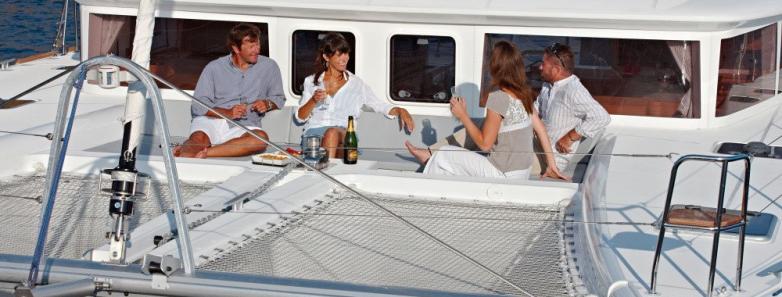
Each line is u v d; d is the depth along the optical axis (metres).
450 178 5.67
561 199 5.53
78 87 4.32
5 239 4.96
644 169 5.81
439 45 6.96
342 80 6.84
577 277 4.52
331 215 5.24
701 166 5.83
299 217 5.18
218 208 5.23
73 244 4.92
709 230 4.10
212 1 7.04
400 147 6.99
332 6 6.87
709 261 4.50
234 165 5.93
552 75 6.45
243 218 5.06
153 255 4.16
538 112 6.67
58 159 4.28
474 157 5.91
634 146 6.29
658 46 6.70
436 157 5.95
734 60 6.81
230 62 6.84
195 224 4.97
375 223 5.16
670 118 6.81
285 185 5.58
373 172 5.78
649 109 6.82
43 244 4.14
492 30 6.86
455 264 4.69
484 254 4.79
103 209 5.34
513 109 5.84
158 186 5.75
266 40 7.14
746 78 6.94
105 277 4.13
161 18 7.22
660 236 4.16
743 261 4.50
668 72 6.74
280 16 7.07
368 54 7.05
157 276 4.12
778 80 7.26
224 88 6.81
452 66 6.98
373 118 7.06
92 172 5.92
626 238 4.76
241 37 6.71
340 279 4.54
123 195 4.25
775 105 7.19
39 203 5.30
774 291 4.22
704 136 6.64
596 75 6.83
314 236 4.96
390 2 6.88
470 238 4.98
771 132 6.68
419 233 5.04
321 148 5.98
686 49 6.68
